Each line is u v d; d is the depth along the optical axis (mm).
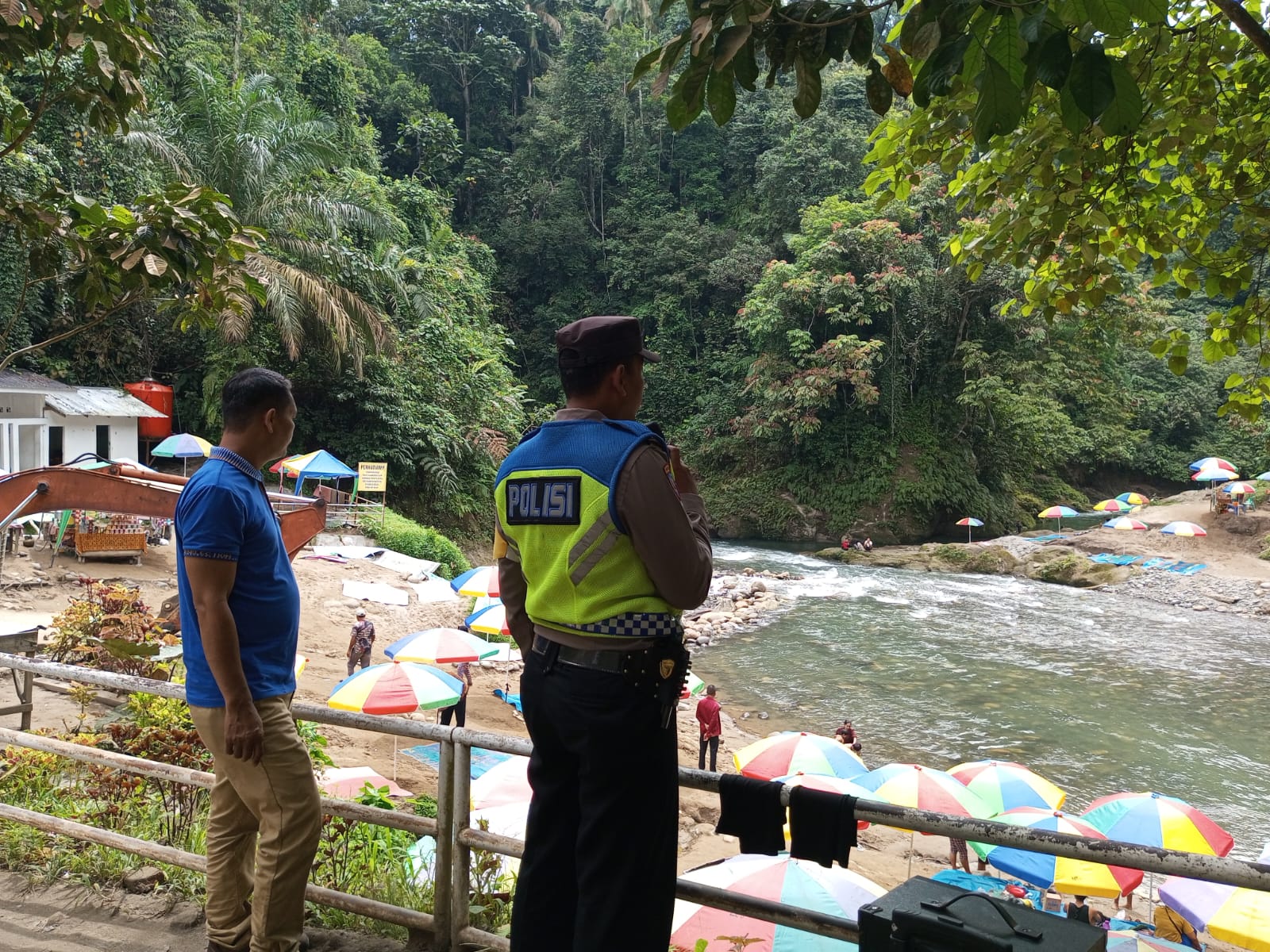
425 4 58969
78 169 21562
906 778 8867
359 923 3088
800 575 30531
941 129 4113
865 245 41531
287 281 23734
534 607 1938
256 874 2482
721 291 50688
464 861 2746
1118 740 14594
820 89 2125
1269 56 3010
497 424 34375
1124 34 1852
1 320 21422
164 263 3908
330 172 32656
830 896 5672
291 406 2605
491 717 13906
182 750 4562
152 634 7398
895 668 18828
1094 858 1841
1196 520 32938
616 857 1821
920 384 44406
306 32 43781
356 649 13586
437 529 30109
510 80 62281
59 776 4770
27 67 20453
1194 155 4348
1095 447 49156
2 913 3129
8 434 19500
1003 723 15414
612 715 1816
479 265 48812
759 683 17672
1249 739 14719
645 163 56250
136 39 4344
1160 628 22844
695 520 1918
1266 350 4613
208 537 2330
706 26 2072
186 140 23797
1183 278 4742
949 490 41688
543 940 1981
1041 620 23688
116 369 25859
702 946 3584
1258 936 6398
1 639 7250
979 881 8117
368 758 10758
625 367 1991
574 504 1840
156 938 2986
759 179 54156
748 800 2168
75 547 16344
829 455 43375
